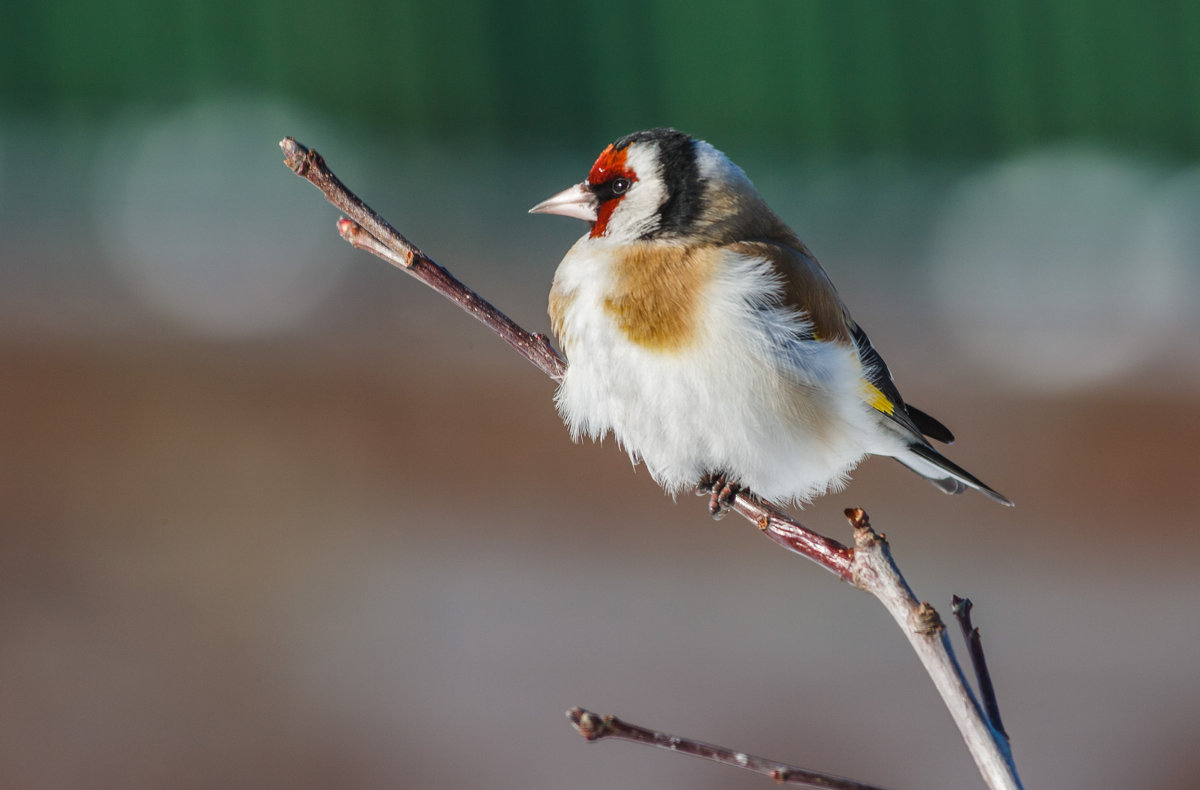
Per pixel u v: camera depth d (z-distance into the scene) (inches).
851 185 775.7
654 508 538.3
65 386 547.8
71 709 400.2
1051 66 803.4
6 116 716.0
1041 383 621.9
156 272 633.6
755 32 797.9
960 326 658.8
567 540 514.3
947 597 489.1
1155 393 607.8
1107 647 462.6
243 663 423.8
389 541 498.0
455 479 535.5
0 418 528.4
